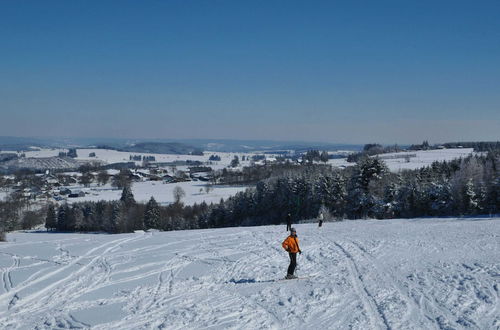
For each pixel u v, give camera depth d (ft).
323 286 44.83
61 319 35.88
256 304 39.11
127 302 40.70
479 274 46.55
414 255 61.05
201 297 42.04
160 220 304.71
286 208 266.36
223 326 33.17
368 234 87.92
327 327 32.42
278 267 56.24
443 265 52.70
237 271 54.29
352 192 215.10
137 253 69.31
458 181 192.13
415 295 39.91
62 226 331.98
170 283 48.19
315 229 103.91
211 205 300.40
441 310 35.17
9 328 34.37
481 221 119.14
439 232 88.53
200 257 64.49
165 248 74.28
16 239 100.58
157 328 33.12
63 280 50.47
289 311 36.65
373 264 55.72
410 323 32.40
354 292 41.96
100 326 33.94
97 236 99.66
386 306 36.78
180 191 399.03
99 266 58.65
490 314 33.58
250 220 277.03
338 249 68.80
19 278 51.31
